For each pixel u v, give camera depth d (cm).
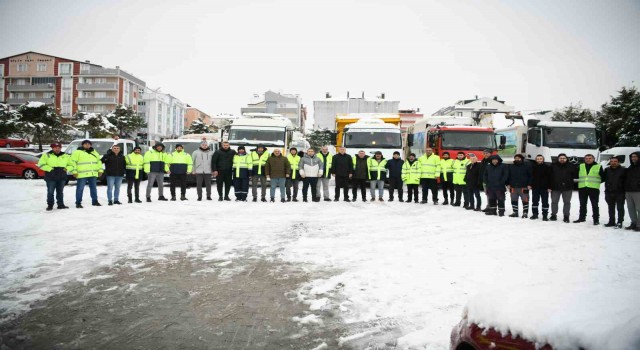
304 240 796
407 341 379
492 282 542
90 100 7425
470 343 237
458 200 1414
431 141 2016
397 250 723
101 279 550
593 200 1078
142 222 959
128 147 2041
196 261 644
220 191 1427
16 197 1436
